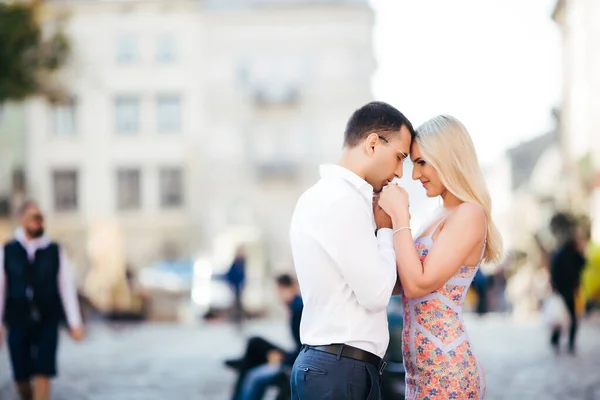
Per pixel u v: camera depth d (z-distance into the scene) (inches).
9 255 333.4
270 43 2096.5
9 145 2064.5
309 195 165.2
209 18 2086.6
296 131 2098.9
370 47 2118.6
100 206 2071.9
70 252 2062.0
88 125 2070.6
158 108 2087.8
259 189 2096.5
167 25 2079.2
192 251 2079.2
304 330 165.9
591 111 1270.9
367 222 160.7
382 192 168.7
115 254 1015.0
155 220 2079.2
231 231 2010.3
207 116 2090.3
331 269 161.2
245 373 341.1
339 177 163.9
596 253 971.3
